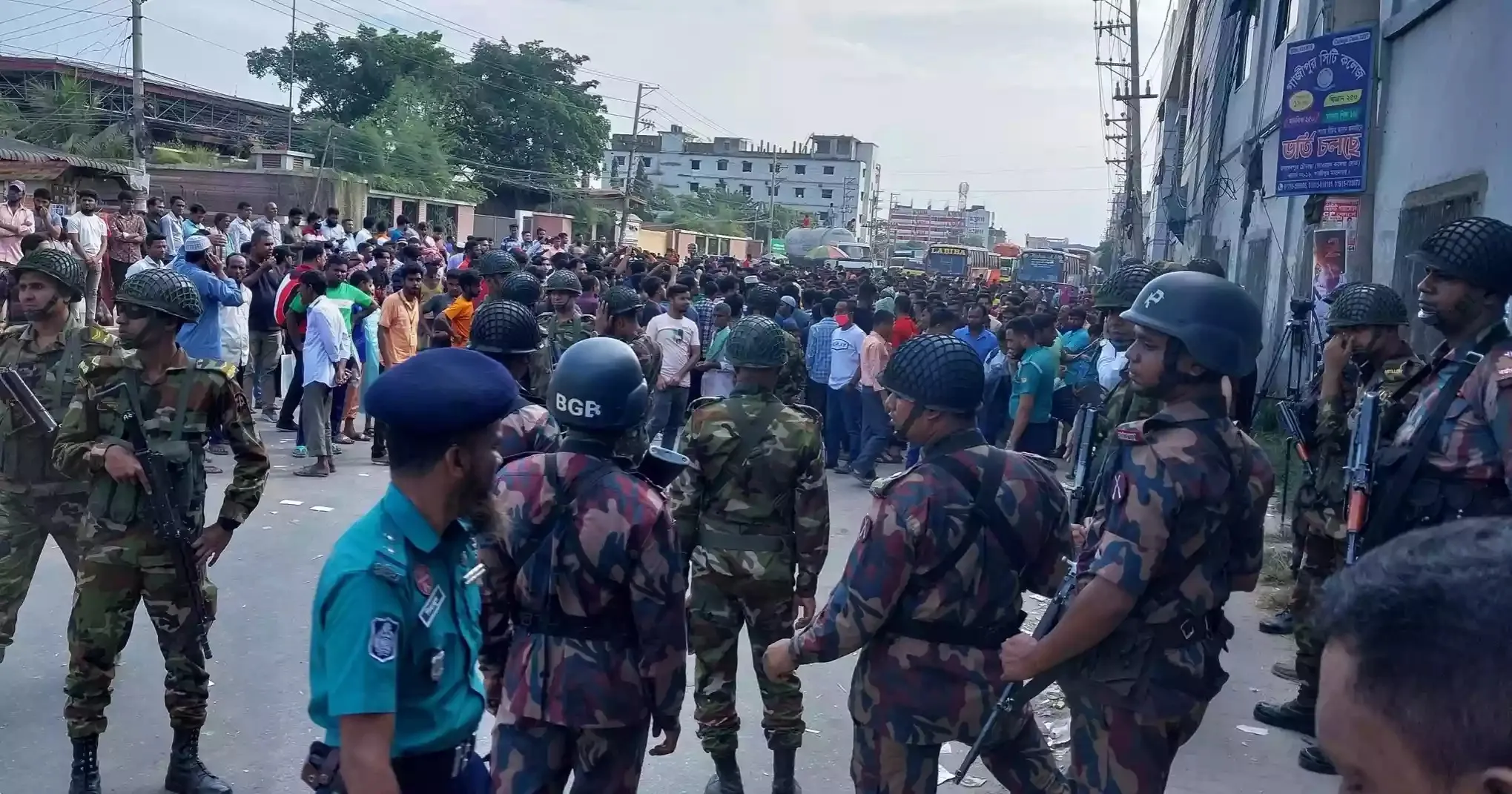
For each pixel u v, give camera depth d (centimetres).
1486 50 815
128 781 433
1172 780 460
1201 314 279
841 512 994
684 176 12238
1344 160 960
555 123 5662
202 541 411
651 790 455
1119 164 4319
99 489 400
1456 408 357
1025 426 988
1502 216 761
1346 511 432
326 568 221
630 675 307
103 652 404
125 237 1625
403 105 5078
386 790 212
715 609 426
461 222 4600
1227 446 284
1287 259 1490
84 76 4478
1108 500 290
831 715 535
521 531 304
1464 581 90
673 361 1095
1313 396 597
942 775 462
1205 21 2555
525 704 306
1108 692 287
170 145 4297
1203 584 284
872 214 12875
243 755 462
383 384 221
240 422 418
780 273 2708
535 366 796
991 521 305
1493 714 86
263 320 1223
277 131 4672
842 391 1180
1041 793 328
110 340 466
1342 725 96
